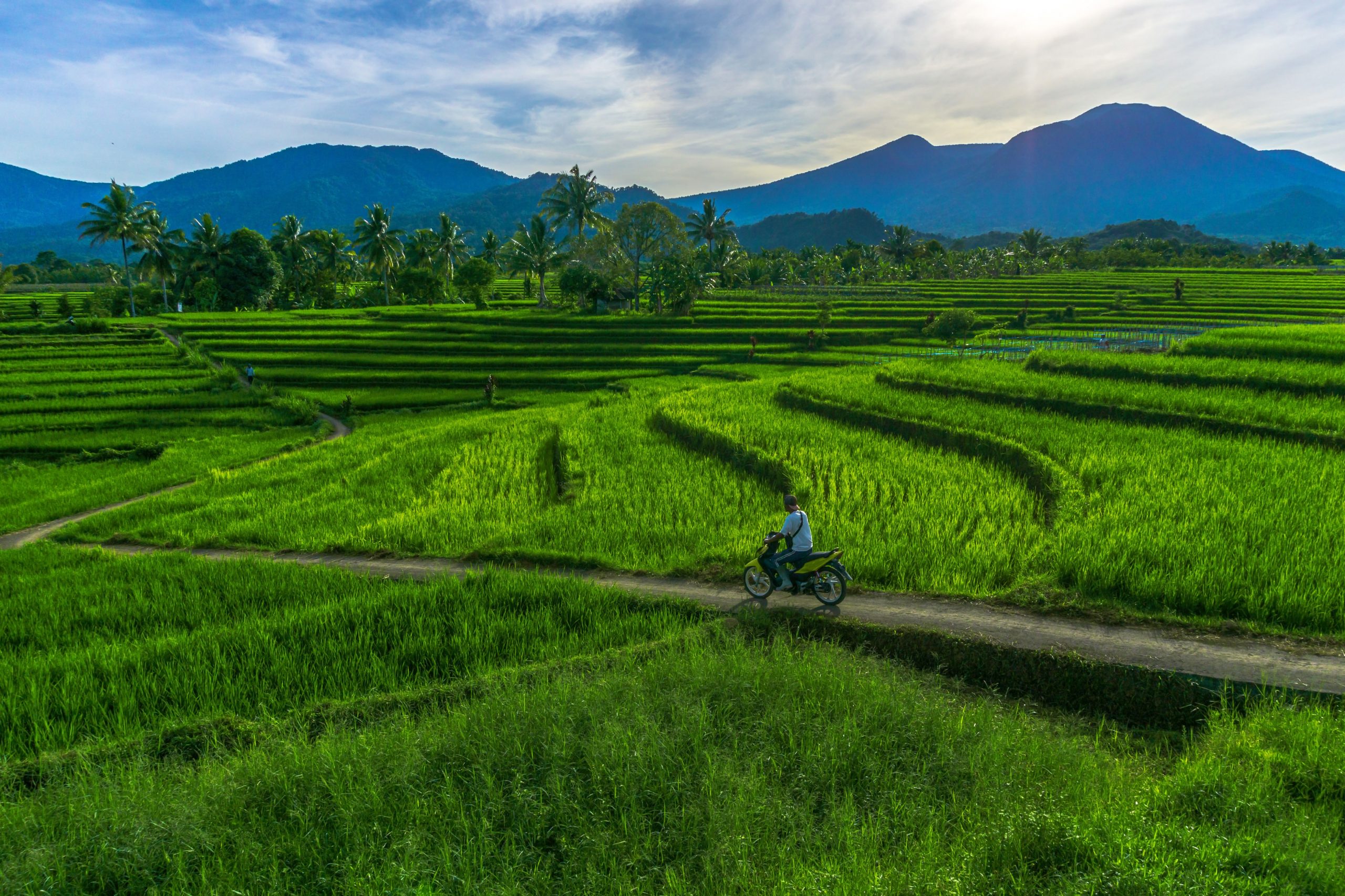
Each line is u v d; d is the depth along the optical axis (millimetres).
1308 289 84250
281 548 18219
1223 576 11352
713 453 24922
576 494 20797
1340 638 9922
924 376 32250
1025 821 6105
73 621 13875
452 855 6246
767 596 12828
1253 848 5684
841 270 138500
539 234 90312
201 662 11438
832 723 8078
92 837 6602
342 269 118250
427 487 23234
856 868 5691
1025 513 16172
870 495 18000
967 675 10438
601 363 56500
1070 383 28078
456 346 61812
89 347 61969
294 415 42188
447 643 11906
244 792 7230
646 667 9961
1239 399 24422
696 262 79000
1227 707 8977
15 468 33031
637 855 6125
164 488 28484
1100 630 10664
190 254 93938
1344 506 14211
